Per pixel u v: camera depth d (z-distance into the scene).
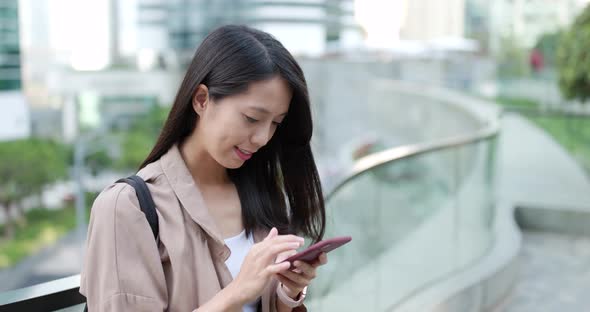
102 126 53.00
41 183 35.81
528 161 8.80
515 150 9.69
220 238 1.17
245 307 1.29
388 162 3.37
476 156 4.47
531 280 4.52
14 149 35.50
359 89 24.98
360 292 2.97
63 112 53.06
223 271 1.19
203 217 1.17
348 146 16.69
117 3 57.00
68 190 38.16
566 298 4.16
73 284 1.48
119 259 1.05
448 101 11.94
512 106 12.98
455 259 4.11
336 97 28.83
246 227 1.31
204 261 1.15
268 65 1.13
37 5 53.28
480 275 3.91
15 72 48.81
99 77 54.84
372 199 3.18
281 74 1.15
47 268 29.47
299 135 1.36
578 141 8.81
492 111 9.34
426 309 3.38
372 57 28.92
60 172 37.94
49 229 34.16
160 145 1.22
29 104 52.25
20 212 34.62
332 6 58.62
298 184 1.42
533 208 5.99
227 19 58.41
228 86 1.12
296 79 1.16
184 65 58.34
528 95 13.20
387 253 3.37
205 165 1.27
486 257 4.34
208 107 1.16
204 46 1.17
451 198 4.09
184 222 1.16
